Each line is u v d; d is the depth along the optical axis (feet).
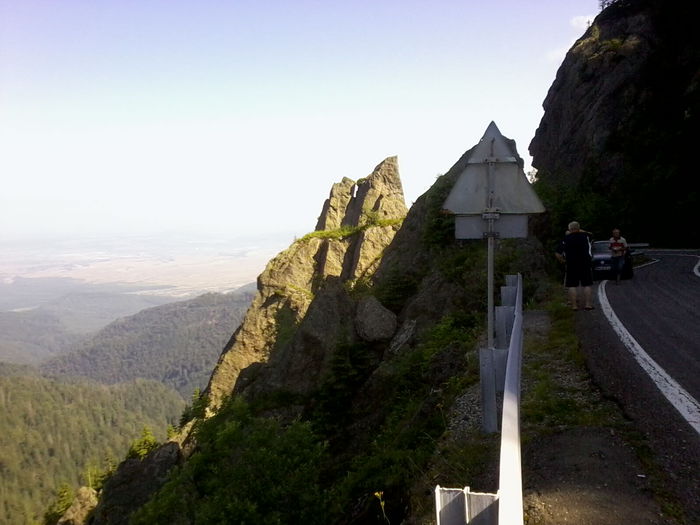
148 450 129.59
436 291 72.33
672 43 156.76
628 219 140.26
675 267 72.23
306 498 31.58
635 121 154.20
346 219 207.92
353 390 69.36
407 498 20.42
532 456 17.26
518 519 9.12
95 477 191.11
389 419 44.60
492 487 16.28
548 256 65.77
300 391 77.66
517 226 19.26
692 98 142.72
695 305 39.75
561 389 22.72
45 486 523.29
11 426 654.12
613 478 14.89
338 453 59.06
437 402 28.78
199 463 41.93
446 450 20.34
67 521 127.24
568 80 178.60
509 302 29.19
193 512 40.52
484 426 19.95
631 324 33.53
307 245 163.43
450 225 89.45
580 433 18.08
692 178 135.13
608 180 152.25
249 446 35.65
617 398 20.66
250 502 31.45
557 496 14.47
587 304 38.19
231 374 137.28
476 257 70.33
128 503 82.99
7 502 467.52
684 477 14.55
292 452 34.83
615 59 162.50
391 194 204.33
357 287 135.85
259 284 155.02
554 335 32.09
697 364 24.16
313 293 152.15
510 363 16.60
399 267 100.89
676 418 18.15
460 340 43.27
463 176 19.60
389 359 69.31
